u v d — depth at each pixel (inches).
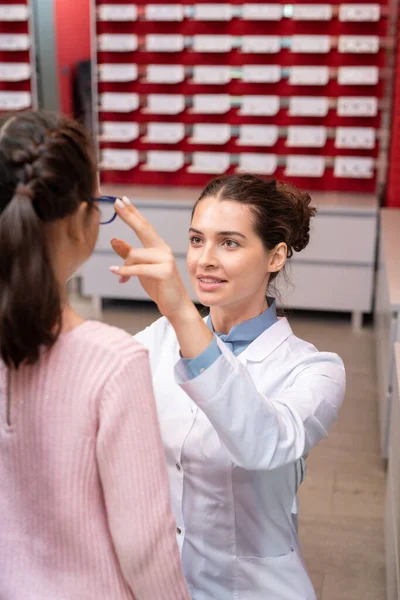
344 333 200.5
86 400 38.0
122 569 39.8
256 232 53.8
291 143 207.6
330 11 196.4
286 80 207.6
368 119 207.2
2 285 35.8
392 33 196.9
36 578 40.3
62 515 39.0
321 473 133.8
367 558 111.0
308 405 51.1
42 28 215.5
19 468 39.6
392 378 129.5
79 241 39.4
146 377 39.0
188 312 43.9
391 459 105.7
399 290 132.3
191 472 55.3
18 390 38.7
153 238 43.6
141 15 207.3
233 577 56.5
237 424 44.6
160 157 217.2
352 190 215.3
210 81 207.2
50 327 36.9
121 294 211.3
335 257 197.9
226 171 216.5
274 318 59.5
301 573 57.7
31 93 221.5
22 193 35.6
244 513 55.2
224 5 201.0
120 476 38.1
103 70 211.3
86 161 38.6
